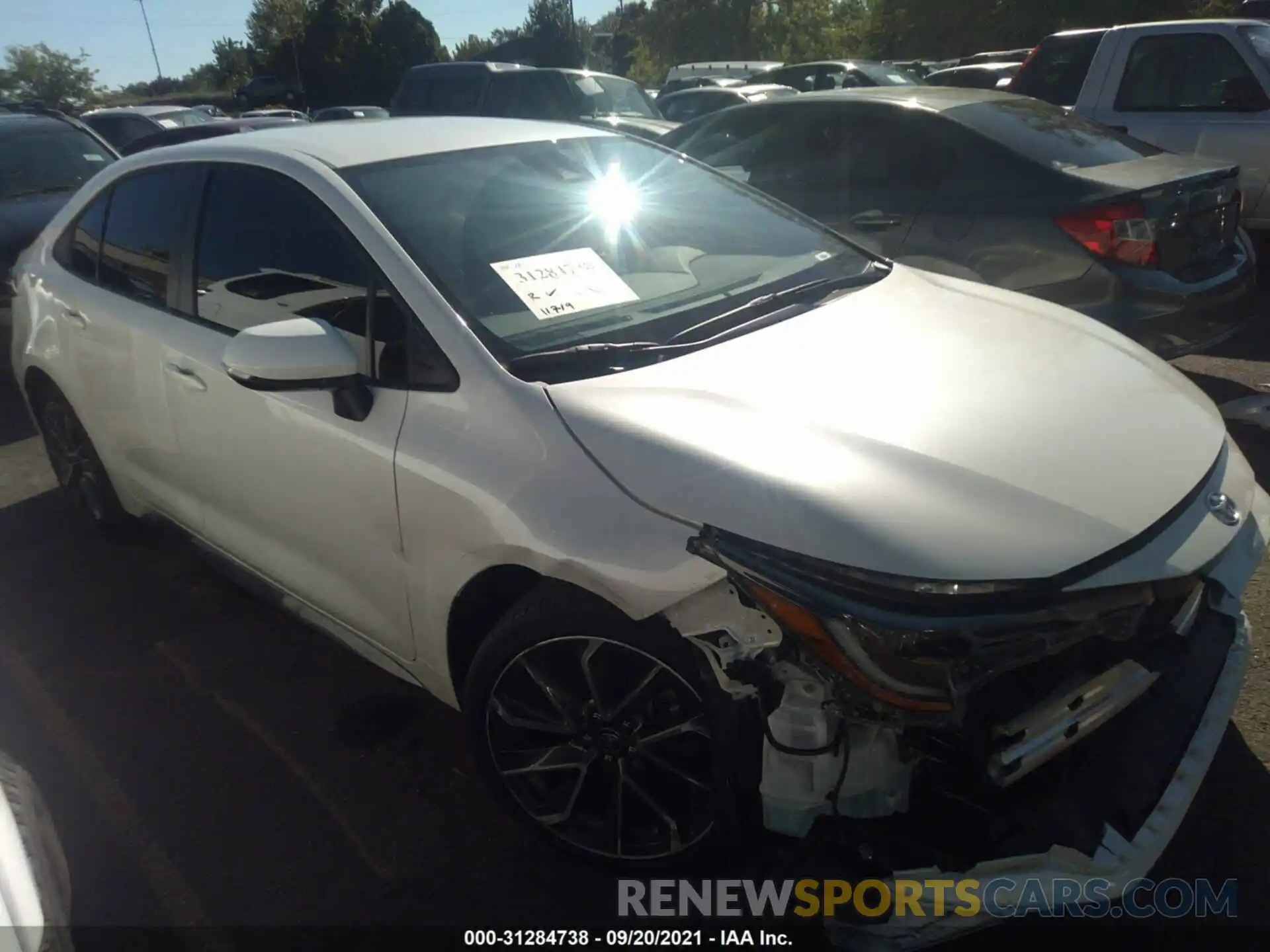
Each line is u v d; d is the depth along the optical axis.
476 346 2.40
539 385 2.30
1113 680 2.05
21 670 3.44
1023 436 2.17
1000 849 1.92
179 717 3.14
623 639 2.13
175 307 3.27
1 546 4.35
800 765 1.92
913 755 1.92
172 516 3.62
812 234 3.42
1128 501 2.04
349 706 3.15
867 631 1.81
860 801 1.94
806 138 5.27
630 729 2.25
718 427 2.15
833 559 1.86
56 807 2.78
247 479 3.00
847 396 2.29
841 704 1.86
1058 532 1.92
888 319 2.78
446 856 2.54
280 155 2.99
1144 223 4.19
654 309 2.73
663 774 2.30
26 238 6.58
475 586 2.38
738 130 5.60
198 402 3.10
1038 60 8.05
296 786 2.81
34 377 4.16
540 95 11.71
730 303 2.80
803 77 15.16
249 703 3.19
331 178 2.80
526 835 2.59
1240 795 2.55
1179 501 2.10
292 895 2.45
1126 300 4.23
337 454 2.60
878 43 34.09
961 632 1.79
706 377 2.35
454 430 2.36
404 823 2.66
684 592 1.98
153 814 2.74
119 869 2.56
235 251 3.05
